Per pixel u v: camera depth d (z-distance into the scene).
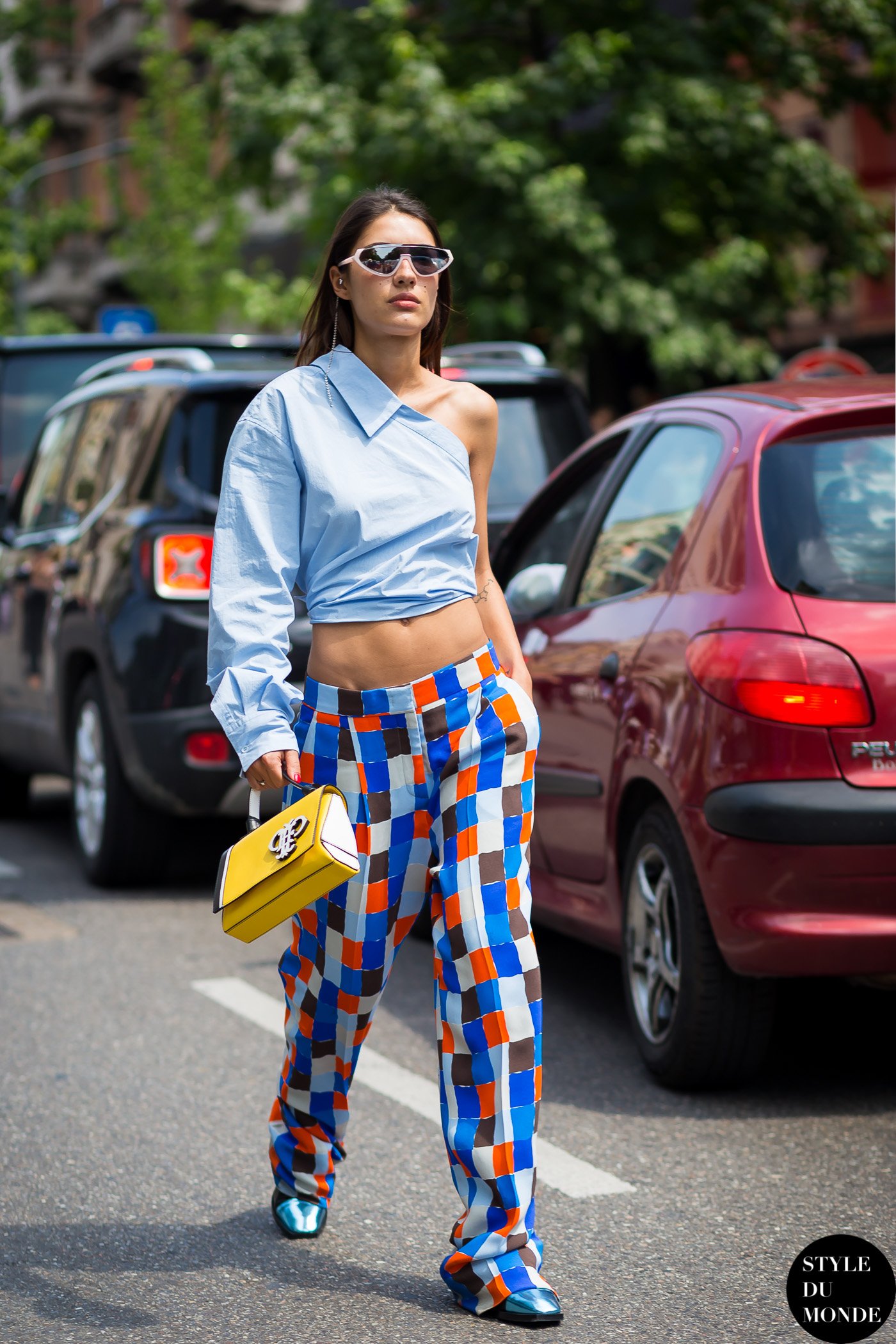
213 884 10.95
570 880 7.42
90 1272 4.94
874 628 5.93
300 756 4.58
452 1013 4.52
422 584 4.51
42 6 60.34
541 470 10.55
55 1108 6.48
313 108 23.27
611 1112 6.27
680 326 23.11
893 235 26.88
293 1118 5.06
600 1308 4.57
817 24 25.48
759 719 5.89
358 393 4.54
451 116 22.22
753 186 24.27
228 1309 4.64
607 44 23.06
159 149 42.06
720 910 5.99
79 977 8.49
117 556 10.21
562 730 7.33
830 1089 6.49
